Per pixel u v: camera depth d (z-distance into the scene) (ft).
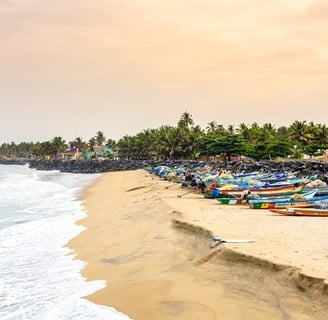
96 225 98.94
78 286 52.49
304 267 42.70
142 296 46.37
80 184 267.80
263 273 45.34
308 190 114.42
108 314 42.39
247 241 56.59
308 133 368.89
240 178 159.53
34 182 299.17
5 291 52.03
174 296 45.21
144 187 183.01
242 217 81.97
